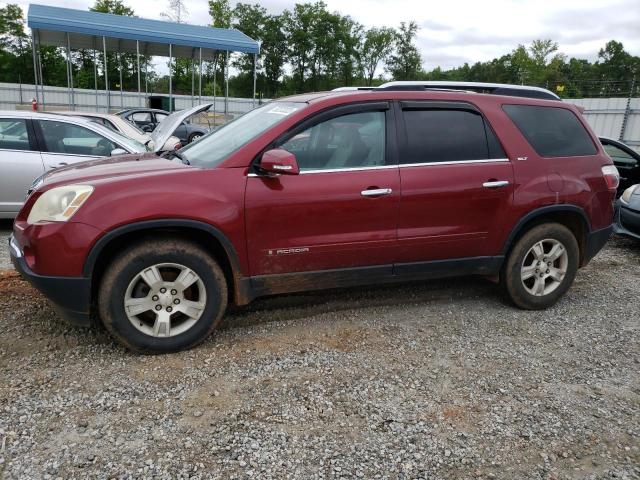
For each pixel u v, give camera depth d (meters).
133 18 17.89
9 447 2.59
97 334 3.81
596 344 4.05
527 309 4.66
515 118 4.46
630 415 3.12
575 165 4.58
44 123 6.74
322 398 3.13
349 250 3.89
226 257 3.76
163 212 3.37
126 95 24.59
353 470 2.56
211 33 18.31
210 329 3.66
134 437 2.71
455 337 4.05
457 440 2.82
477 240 4.29
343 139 3.89
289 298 4.66
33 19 15.04
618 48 88.31
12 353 3.49
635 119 19.75
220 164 3.61
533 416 3.06
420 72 71.19
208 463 2.55
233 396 3.11
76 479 2.41
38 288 3.34
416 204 4.00
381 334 4.04
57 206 3.31
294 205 3.67
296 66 65.56
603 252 7.22
